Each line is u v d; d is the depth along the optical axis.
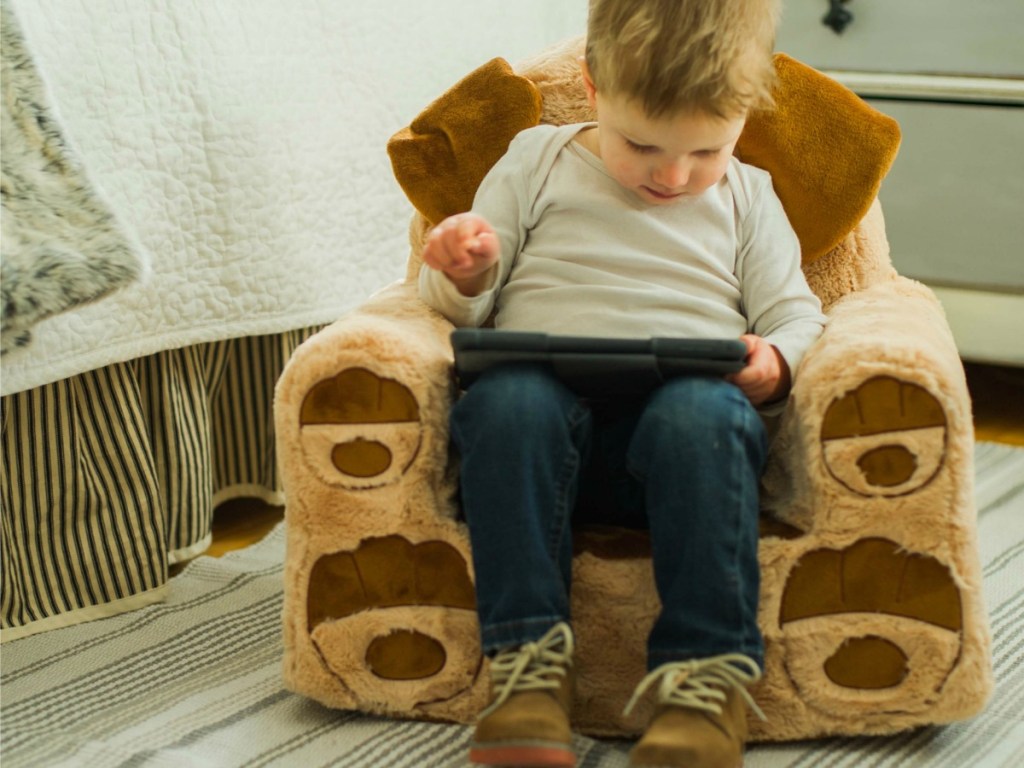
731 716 0.84
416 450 0.94
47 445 1.20
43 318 1.03
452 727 0.99
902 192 1.84
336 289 1.52
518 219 1.11
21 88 1.07
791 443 0.96
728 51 0.95
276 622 1.22
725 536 0.86
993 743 0.96
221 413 1.50
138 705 1.05
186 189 1.31
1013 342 1.83
